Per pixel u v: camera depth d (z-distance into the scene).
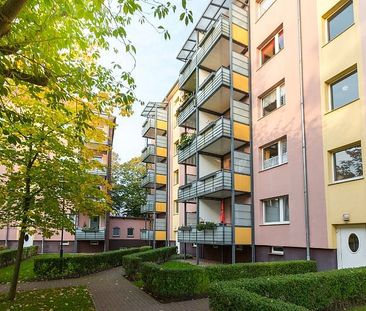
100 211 11.48
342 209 11.86
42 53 6.06
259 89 17.64
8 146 9.55
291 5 15.50
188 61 24.08
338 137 12.33
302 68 14.41
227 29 18.81
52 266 15.41
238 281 6.95
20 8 4.55
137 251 21.52
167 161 33.97
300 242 13.70
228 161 21.34
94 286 12.84
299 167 14.13
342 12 12.95
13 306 9.02
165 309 8.83
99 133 11.09
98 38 6.97
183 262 19.95
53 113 9.37
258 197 16.94
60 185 9.80
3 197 9.45
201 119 21.81
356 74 12.11
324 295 7.46
